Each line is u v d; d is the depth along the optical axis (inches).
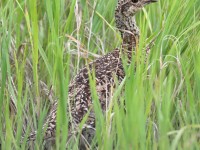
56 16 706.8
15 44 748.0
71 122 623.2
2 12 719.1
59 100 617.6
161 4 783.7
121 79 684.1
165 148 534.0
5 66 666.2
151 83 626.8
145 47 687.7
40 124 644.7
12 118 673.6
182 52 721.0
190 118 623.8
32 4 674.2
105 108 657.0
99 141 601.6
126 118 568.7
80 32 767.7
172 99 659.4
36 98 701.3
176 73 692.1
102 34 792.3
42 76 748.0
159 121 572.7
